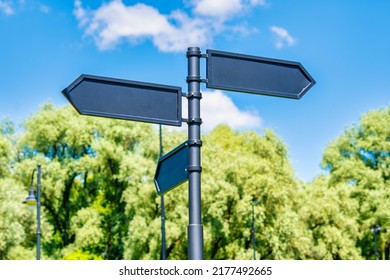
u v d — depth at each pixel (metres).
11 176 41.81
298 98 3.72
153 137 40.84
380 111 47.44
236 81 3.57
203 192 35.66
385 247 45.06
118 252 42.72
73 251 40.94
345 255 39.12
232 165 37.72
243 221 36.50
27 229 38.44
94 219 41.44
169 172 3.50
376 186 43.91
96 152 43.34
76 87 3.36
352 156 47.03
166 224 35.44
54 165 41.66
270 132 45.56
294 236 37.31
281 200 37.91
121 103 3.43
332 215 39.62
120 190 43.62
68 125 43.38
